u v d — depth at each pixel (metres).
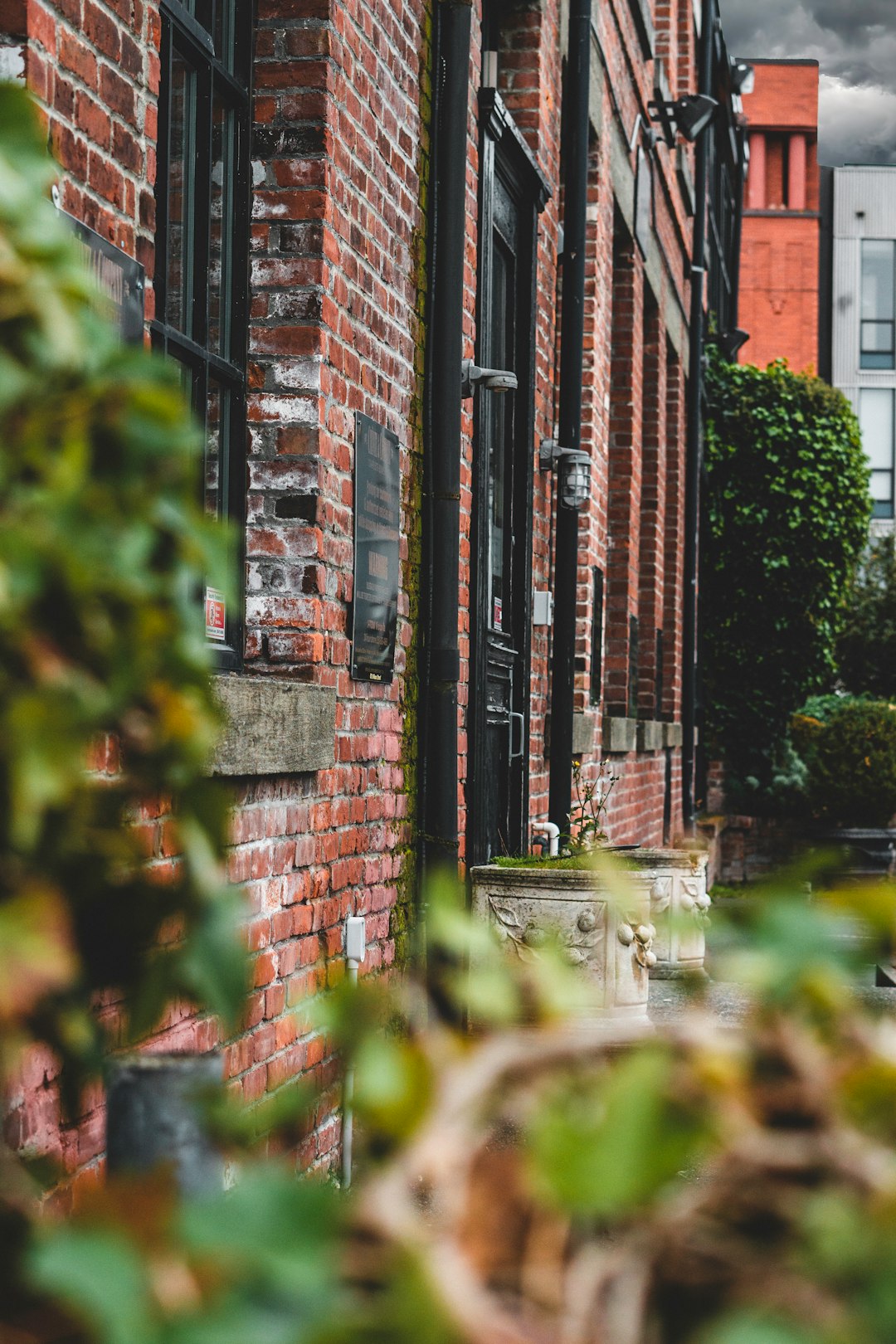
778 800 19.55
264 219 4.63
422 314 5.87
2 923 1.04
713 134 19.34
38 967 1.04
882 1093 1.01
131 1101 1.31
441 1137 1.02
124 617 1.13
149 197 3.47
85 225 3.11
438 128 5.94
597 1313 0.97
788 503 19.27
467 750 6.45
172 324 4.25
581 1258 0.98
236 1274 0.93
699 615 19.25
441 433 5.88
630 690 12.30
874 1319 0.87
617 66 10.52
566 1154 0.94
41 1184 1.39
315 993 4.55
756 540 19.39
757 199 42.81
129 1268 0.89
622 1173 0.94
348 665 4.94
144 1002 1.21
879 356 44.38
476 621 6.48
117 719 1.19
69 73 3.04
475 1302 0.92
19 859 1.13
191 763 1.21
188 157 4.32
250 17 4.66
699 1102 1.02
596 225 9.87
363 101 5.05
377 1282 0.95
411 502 5.75
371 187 5.16
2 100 1.23
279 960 4.24
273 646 4.57
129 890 1.25
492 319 7.40
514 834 7.70
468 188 6.30
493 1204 1.00
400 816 5.62
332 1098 4.55
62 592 1.11
